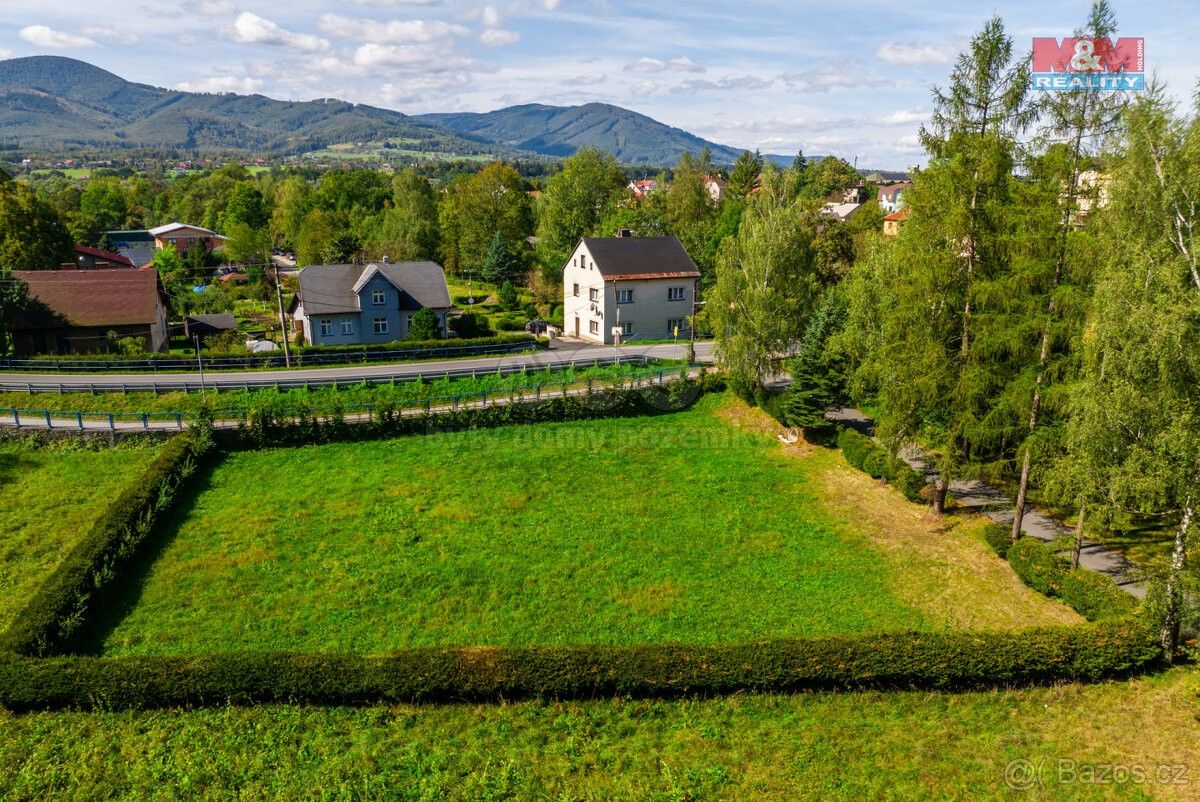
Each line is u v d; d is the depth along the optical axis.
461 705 18.75
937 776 16.59
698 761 17.08
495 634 22.11
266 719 18.11
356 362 51.50
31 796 15.91
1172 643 19.48
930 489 30.45
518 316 74.31
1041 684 19.31
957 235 24.38
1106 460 19.80
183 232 131.38
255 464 35.16
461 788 16.28
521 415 41.31
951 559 26.23
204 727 17.86
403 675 18.50
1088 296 22.52
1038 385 24.09
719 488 32.91
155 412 39.41
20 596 23.55
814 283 43.03
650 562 26.36
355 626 22.41
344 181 131.88
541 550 27.19
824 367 37.19
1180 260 17.73
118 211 168.00
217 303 80.88
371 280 59.28
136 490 29.34
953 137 24.19
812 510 30.70
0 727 17.73
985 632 19.45
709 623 22.64
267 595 23.97
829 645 19.09
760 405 42.50
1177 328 16.80
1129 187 18.95
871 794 16.16
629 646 19.30
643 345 58.28
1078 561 23.73
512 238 101.50
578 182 100.06
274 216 130.12
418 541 27.81
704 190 97.06
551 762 17.06
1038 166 23.39
